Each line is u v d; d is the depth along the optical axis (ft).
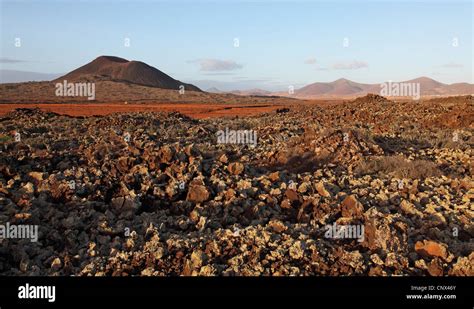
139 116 95.76
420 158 51.83
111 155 41.47
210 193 34.86
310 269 24.03
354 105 127.44
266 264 24.31
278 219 31.73
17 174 36.94
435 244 26.43
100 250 27.14
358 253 25.00
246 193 35.22
